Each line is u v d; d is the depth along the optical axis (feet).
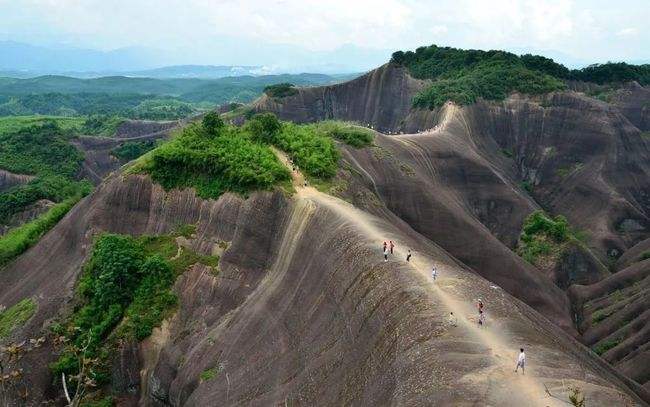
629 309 242.78
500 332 112.68
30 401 166.61
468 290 131.44
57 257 220.64
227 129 233.76
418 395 95.50
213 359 163.94
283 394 136.26
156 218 211.41
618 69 550.36
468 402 88.99
